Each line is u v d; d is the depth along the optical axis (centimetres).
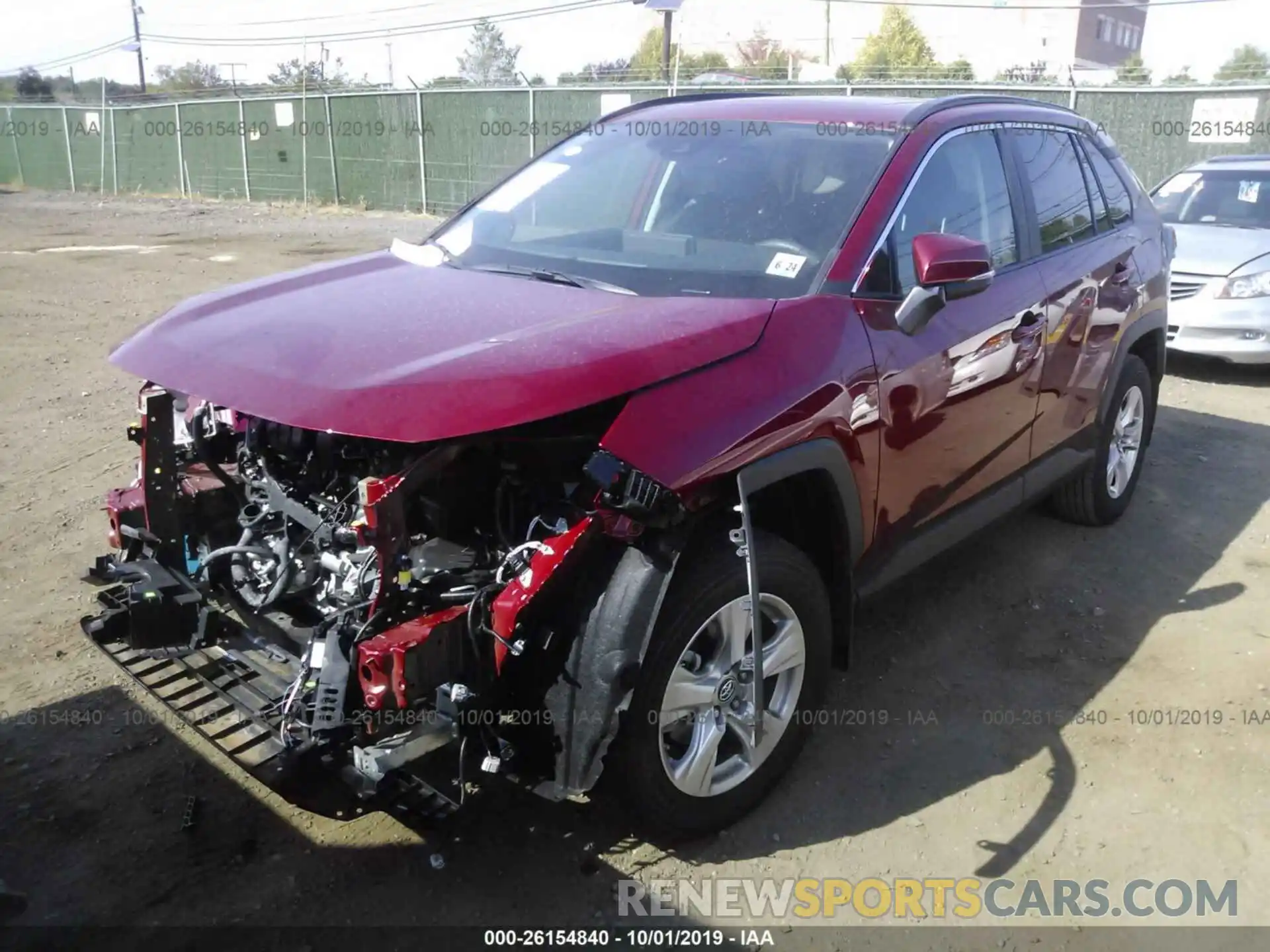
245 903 278
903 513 350
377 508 249
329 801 250
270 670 288
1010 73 1906
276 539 302
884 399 322
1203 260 827
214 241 1725
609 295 324
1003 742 357
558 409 249
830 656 331
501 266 368
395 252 405
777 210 355
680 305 305
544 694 266
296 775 248
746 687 302
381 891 284
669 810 287
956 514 388
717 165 383
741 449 273
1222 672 400
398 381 252
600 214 389
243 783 324
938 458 360
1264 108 1467
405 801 252
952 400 359
